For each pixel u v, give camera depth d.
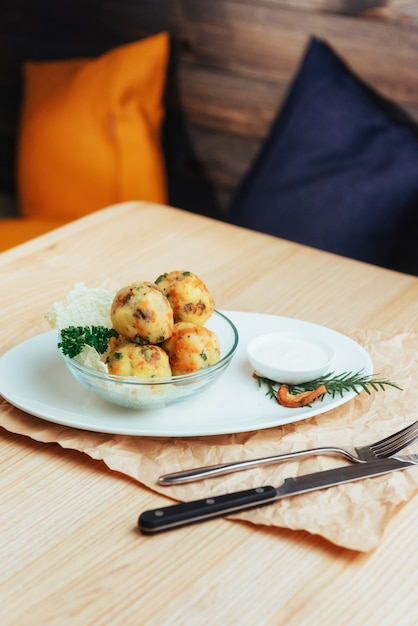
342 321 1.13
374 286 1.21
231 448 0.91
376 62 1.87
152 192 2.15
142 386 0.91
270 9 1.97
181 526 0.82
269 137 1.95
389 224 1.71
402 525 0.83
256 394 0.98
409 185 1.69
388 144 1.73
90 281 1.21
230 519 0.83
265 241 1.33
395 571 0.79
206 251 1.30
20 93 2.48
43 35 2.39
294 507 0.84
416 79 1.83
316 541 0.81
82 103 2.11
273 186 1.85
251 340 1.04
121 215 1.40
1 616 0.75
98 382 0.91
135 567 0.79
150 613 0.75
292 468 0.88
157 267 1.25
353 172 1.74
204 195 2.26
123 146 2.10
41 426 0.93
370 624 0.75
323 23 1.91
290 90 1.93
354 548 0.79
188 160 2.25
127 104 2.10
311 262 1.27
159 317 0.91
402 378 1.02
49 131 2.14
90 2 2.26
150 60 2.09
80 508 0.84
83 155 2.12
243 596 0.77
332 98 1.82
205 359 0.93
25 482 0.87
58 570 0.79
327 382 0.98
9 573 0.78
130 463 0.88
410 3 1.78
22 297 1.17
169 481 0.86
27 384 0.98
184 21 2.12
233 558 0.80
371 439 0.93
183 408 0.95
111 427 0.90
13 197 2.52
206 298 0.97
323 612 0.76
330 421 0.95
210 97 2.14
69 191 2.17
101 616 0.75
